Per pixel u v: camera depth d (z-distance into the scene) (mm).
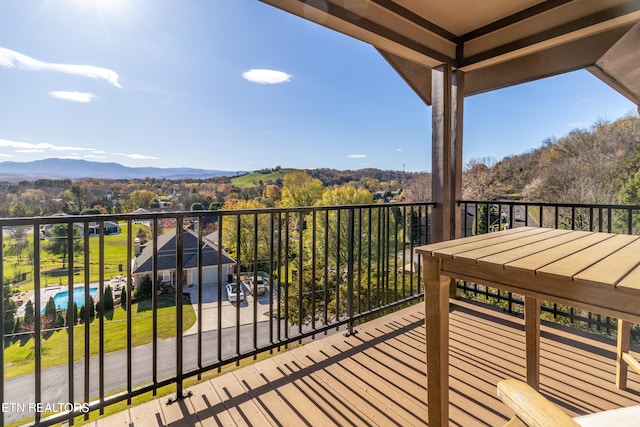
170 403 1609
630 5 2199
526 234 1585
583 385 1698
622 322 1623
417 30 2822
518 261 996
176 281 1642
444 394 1169
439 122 3107
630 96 3637
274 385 1753
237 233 1888
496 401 1588
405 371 1881
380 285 2695
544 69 3287
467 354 2049
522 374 1815
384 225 2842
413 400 1615
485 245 1276
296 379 1807
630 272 856
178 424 1462
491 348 2125
